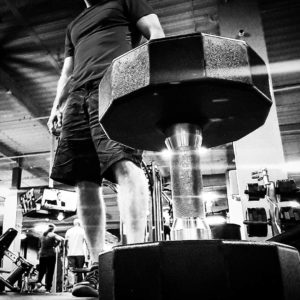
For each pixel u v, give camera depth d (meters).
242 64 0.67
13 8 4.92
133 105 0.71
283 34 5.69
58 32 5.48
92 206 1.42
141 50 0.67
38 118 7.48
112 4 1.44
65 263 8.24
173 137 0.78
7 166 10.62
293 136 8.86
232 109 0.75
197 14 5.22
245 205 3.85
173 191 0.75
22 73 6.46
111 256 0.61
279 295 0.56
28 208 6.50
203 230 0.69
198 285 0.54
